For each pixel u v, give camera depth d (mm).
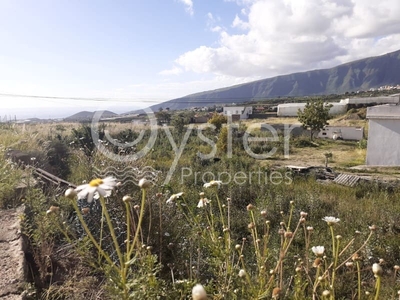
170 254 2699
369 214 5738
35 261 2299
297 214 5625
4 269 2088
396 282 3074
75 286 2080
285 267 2539
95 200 3125
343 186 9664
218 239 1916
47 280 2209
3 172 3670
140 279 1374
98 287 2125
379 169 14500
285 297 1566
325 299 1408
